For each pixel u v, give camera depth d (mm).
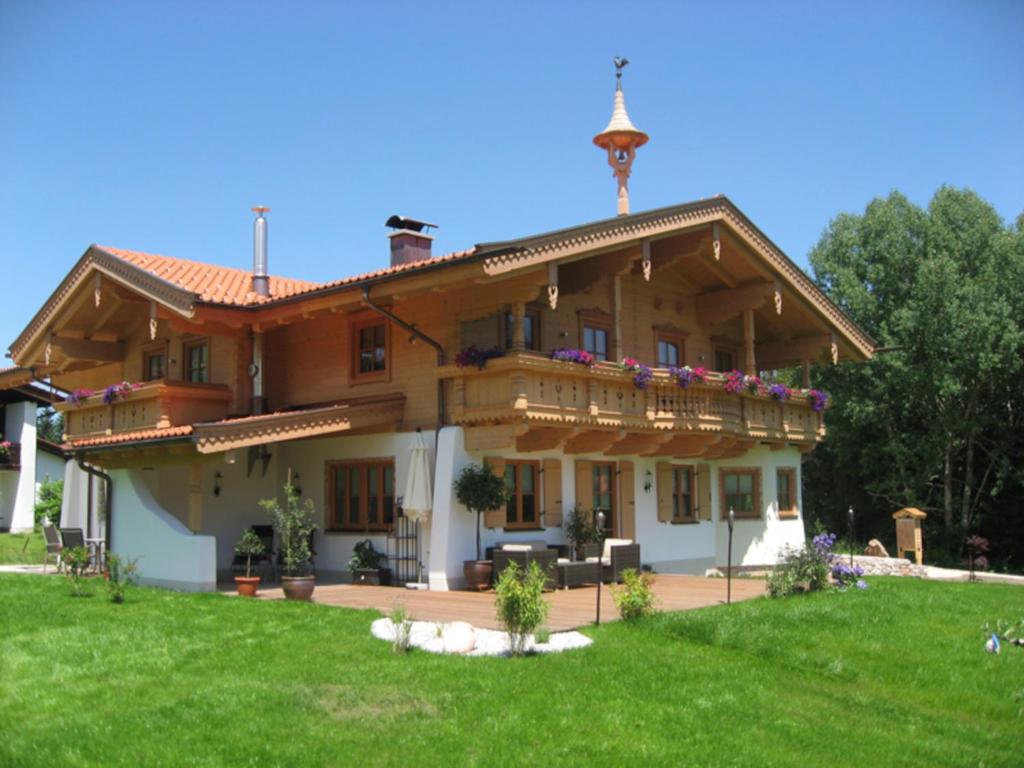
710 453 19453
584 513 17641
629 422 17062
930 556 32344
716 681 9477
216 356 19172
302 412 15695
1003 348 30516
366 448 17453
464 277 14500
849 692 9773
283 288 21047
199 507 15898
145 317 21234
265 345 19609
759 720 8531
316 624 11562
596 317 18516
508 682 9000
